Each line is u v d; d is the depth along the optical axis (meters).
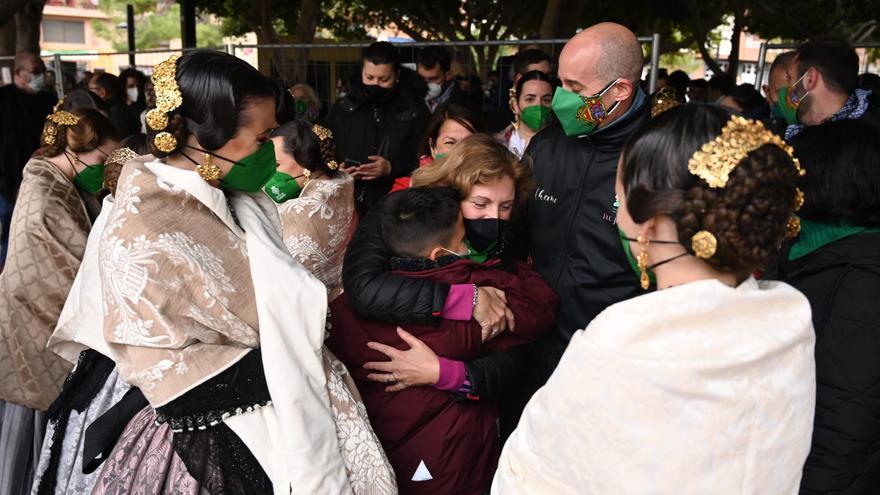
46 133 2.30
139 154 2.17
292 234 2.12
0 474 2.24
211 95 1.32
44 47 37.16
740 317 0.95
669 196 0.94
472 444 1.69
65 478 1.70
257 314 1.41
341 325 1.71
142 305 1.31
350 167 3.57
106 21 36.06
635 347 0.93
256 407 1.39
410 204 1.72
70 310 1.75
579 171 2.00
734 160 0.89
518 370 1.76
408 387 1.65
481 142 1.84
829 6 13.62
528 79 3.21
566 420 0.98
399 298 1.62
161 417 1.39
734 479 0.93
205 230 1.38
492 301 1.66
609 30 1.90
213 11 15.76
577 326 1.99
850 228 1.45
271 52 5.44
